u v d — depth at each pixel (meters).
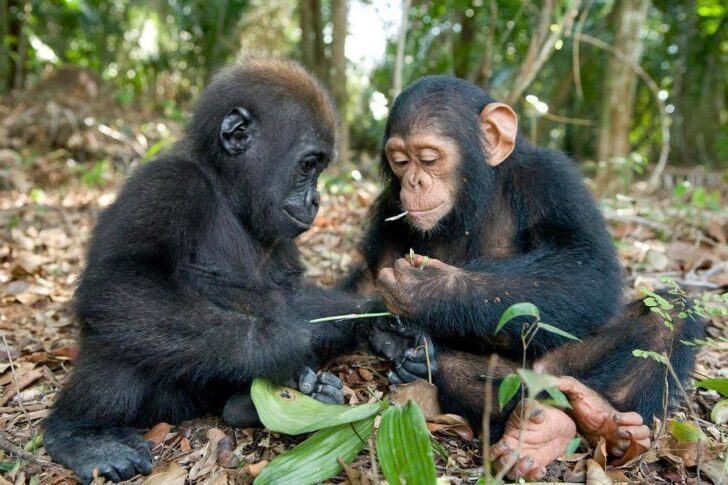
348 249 1.42
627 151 2.32
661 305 0.78
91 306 0.77
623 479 0.74
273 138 0.89
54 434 0.79
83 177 2.24
